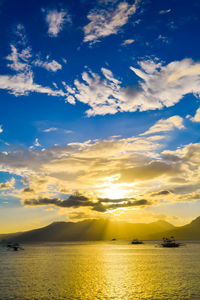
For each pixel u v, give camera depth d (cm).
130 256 12506
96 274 6362
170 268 7350
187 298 3866
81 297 4022
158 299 3853
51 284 5069
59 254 14862
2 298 3997
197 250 17288
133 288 4619
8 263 9675
